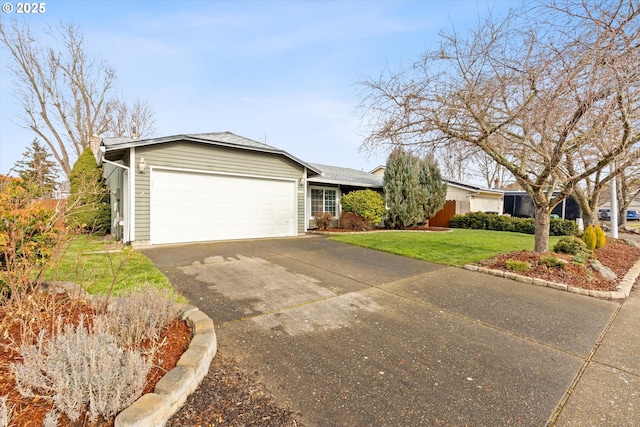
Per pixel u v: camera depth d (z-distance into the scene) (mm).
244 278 5184
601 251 8742
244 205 9492
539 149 5711
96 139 13047
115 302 3031
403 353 2945
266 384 2377
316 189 13852
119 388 1767
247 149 9336
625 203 17219
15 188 3191
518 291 4996
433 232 13078
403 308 4113
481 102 5484
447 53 5652
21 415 1714
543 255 6383
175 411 1964
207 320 2973
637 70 4133
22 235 2881
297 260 6660
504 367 2766
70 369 1889
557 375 2664
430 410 2164
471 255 7457
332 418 2047
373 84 5965
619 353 3092
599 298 4820
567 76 4566
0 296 2676
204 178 8703
